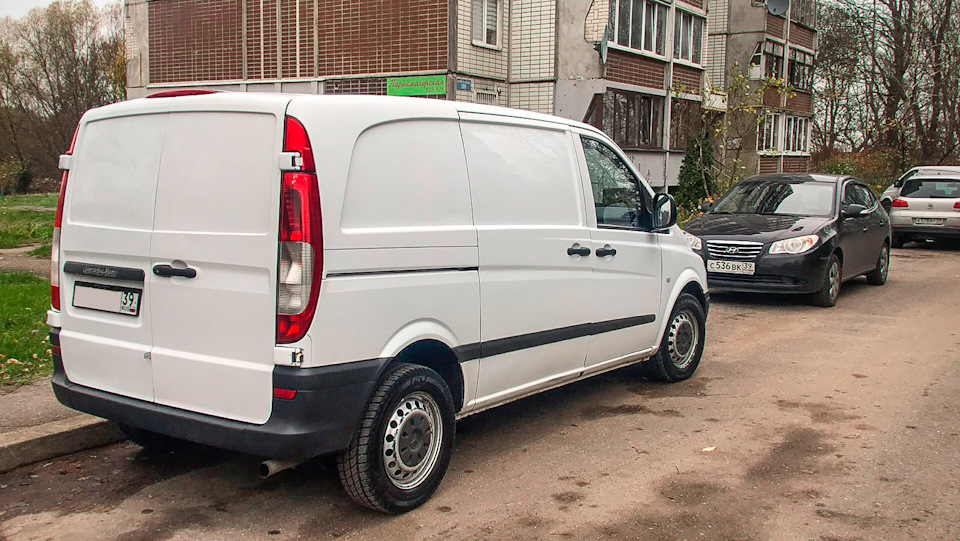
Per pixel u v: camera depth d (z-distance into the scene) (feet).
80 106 165.07
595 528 13.30
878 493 14.80
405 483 13.88
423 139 14.21
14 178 116.47
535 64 76.13
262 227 12.39
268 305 12.31
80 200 14.61
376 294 13.08
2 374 19.99
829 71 135.13
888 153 110.52
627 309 19.66
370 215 13.09
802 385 22.38
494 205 15.64
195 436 13.03
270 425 12.38
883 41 115.75
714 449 17.16
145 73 80.28
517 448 17.19
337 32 70.44
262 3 73.15
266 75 74.08
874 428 18.57
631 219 20.08
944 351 26.73
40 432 16.02
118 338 14.02
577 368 18.30
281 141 12.28
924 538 13.01
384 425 13.32
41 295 29.35
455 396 15.21
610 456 16.72
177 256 13.15
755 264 34.27
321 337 12.33
